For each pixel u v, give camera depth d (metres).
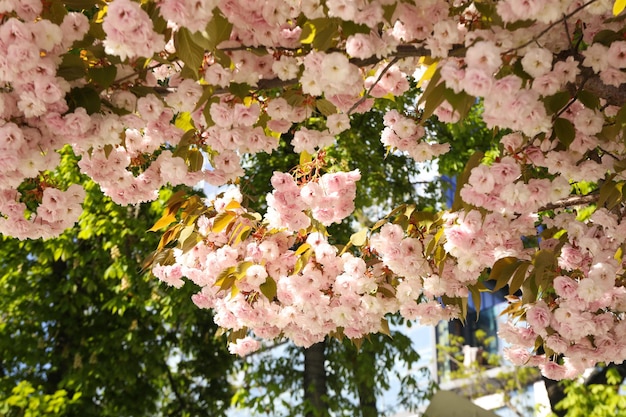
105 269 12.38
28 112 2.76
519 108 2.68
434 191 12.07
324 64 2.83
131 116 3.06
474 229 3.67
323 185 4.02
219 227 4.14
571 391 9.34
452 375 15.35
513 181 3.40
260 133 3.35
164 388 13.59
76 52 3.30
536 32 3.05
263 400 10.90
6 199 3.28
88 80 3.08
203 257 4.32
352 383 11.12
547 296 4.05
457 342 16.58
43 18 2.91
